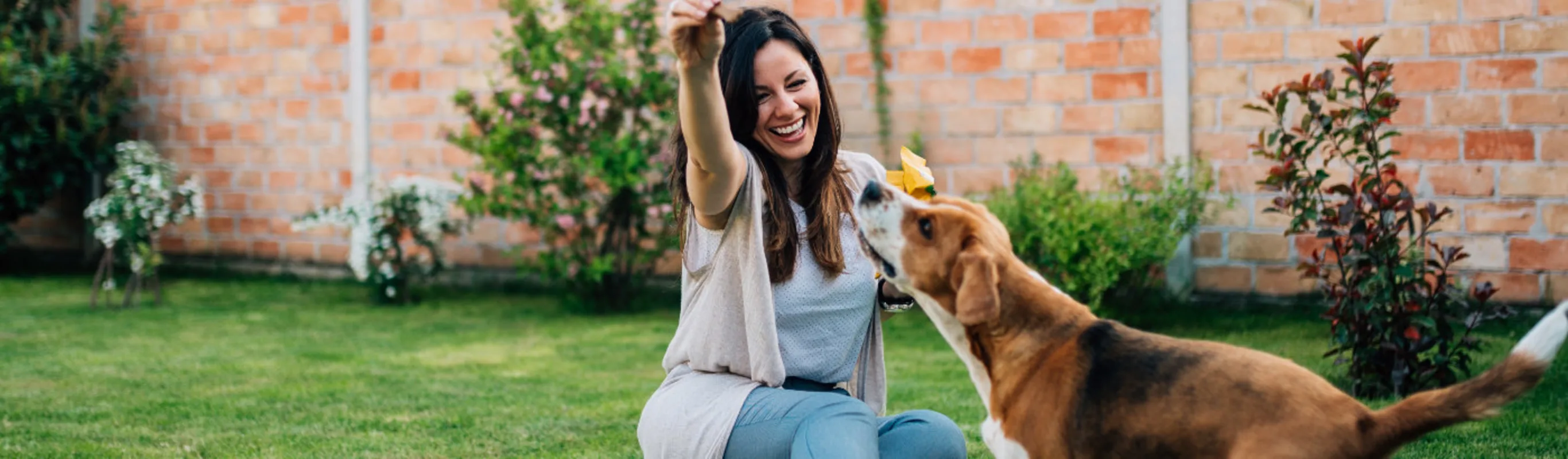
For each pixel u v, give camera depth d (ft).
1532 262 21.90
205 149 33.68
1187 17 23.79
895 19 26.09
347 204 28.66
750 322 9.18
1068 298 8.73
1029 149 25.26
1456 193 22.30
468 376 19.80
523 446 14.98
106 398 18.01
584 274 26.76
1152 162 24.26
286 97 32.40
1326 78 16.60
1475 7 21.88
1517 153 21.84
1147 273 23.11
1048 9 24.89
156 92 34.09
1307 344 20.49
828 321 9.67
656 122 27.04
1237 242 23.88
